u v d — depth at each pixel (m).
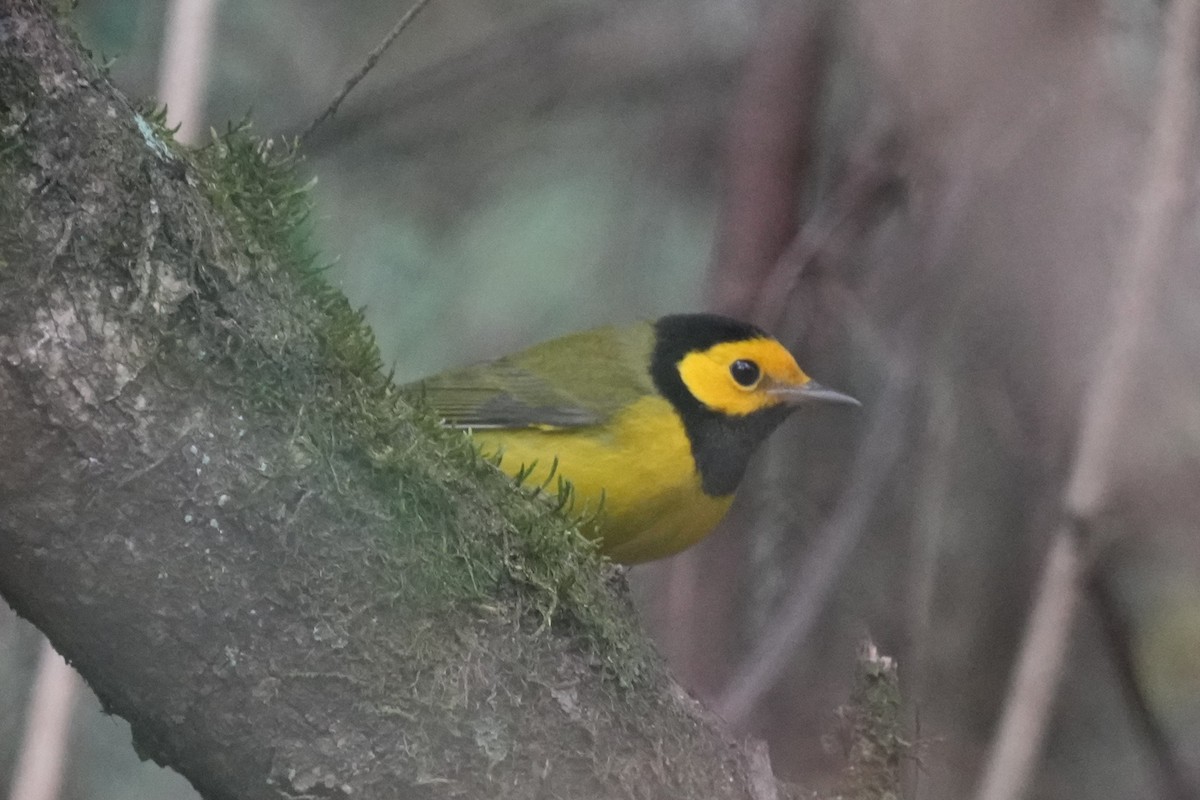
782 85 9.55
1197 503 7.14
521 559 4.41
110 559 3.69
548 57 11.06
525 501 4.60
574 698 4.43
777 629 8.78
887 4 7.16
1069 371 7.23
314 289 4.26
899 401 8.81
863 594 9.28
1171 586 8.41
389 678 4.03
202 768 4.04
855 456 9.37
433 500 4.20
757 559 9.98
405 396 4.60
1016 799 5.40
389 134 11.12
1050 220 7.17
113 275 3.62
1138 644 8.74
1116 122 7.09
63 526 3.63
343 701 3.97
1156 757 8.71
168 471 3.69
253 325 3.86
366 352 4.23
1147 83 7.48
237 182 4.17
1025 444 8.05
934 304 8.24
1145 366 6.89
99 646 3.81
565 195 11.24
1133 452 7.13
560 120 11.22
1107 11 7.34
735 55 10.95
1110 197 7.03
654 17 11.05
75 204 3.56
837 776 5.73
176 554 3.73
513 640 4.31
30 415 3.55
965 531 9.09
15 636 9.89
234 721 3.92
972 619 9.03
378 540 4.02
